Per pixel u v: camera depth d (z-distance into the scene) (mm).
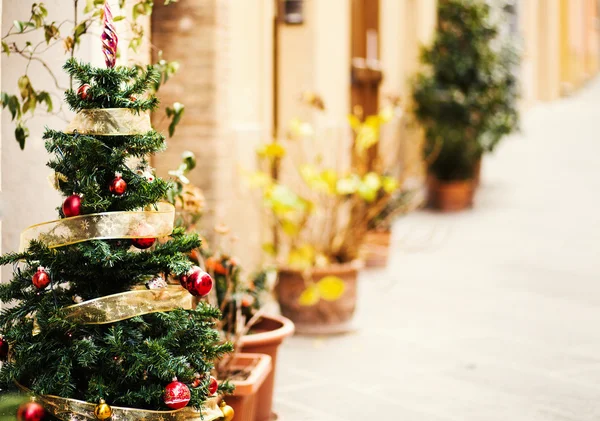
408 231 12672
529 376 6078
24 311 3180
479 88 14422
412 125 14219
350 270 7137
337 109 10430
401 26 13984
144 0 4293
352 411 5289
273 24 9375
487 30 14570
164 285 3252
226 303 5105
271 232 8383
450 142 14086
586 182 17078
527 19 26703
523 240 12172
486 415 5238
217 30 7031
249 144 7781
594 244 11922
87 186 3104
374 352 6652
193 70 7062
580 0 33969
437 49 14383
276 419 5109
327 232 8586
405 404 5430
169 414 3174
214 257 5188
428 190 14609
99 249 3070
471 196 14711
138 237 3166
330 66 10117
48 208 4508
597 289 9203
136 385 3193
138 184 3201
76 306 3121
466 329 7430
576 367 6332
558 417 5227
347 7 10789
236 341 4695
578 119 24766
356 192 7789
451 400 5523
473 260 10766
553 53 29094
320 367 6234
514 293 8953
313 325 7117
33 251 3135
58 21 4379
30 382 3223
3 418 2857
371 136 8102
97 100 3201
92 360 3051
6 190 4543
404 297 8680
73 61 3189
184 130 7090
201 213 5098
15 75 4504
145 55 5066
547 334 7297
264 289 5617
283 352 6617
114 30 3303
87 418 3078
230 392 3635
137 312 3156
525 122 24375
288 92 9484
